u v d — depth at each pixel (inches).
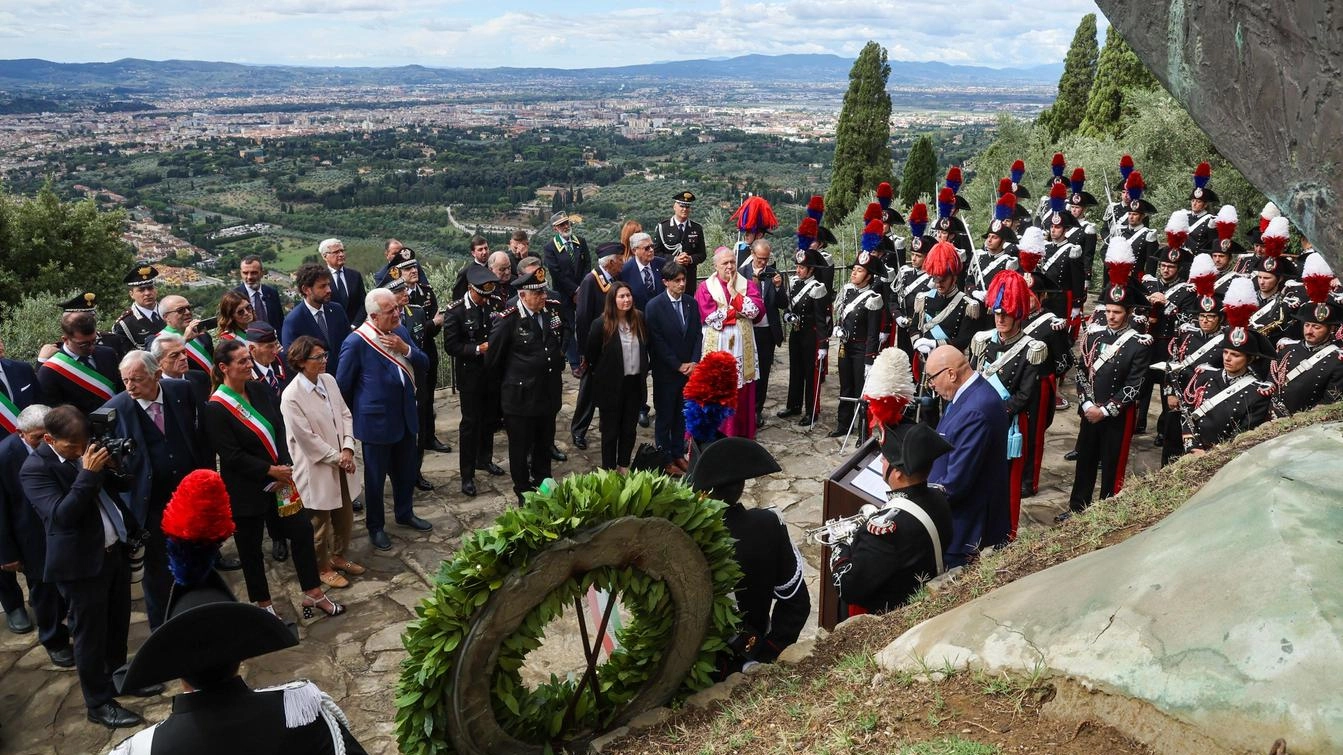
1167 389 282.4
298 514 227.8
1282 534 97.6
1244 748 82.4
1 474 200.8
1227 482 132.7
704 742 121.3
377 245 1738.4
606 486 118.6
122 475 192.7
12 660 216.2
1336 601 87.4
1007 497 192.1
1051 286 277.3
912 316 339.3
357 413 266.8
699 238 439.2
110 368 272.4
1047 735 97.8
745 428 336.8
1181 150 653.3
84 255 1031.6
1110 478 267.4
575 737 129.0
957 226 405.1
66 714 197.0
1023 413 251.3
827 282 373.7
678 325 321.7
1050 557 152.5
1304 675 82.5
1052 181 520.1
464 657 111.7
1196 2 63.7
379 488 270.5
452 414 398.6
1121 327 263.6
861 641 143.3
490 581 111.0
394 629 228.1
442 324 335.3
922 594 150.3
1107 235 501.4
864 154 1013.8
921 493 152.8
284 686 103.0
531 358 288.8
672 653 132.2
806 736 114.7
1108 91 821.2
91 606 188.5
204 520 114.8
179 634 96.2
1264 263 336.2
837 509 180.2
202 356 295.1
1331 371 239.9
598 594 158.1
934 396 302.4
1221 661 88.2
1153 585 102.7
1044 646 106.8
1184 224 375.6
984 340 260.7
